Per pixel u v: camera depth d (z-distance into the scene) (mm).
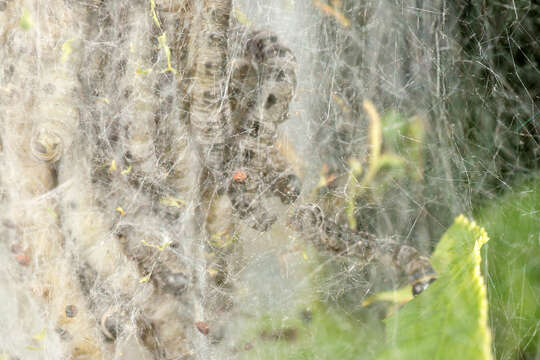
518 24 238
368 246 232
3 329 234
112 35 232
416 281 228
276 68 233
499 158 238
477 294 225
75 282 232
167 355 232
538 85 237
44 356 234
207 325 233
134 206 234
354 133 244
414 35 246
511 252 231
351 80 246
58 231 232
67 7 231
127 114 233
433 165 242
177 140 233
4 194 231
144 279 232
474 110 241
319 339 233
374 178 242
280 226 237
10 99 230
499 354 229
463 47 242
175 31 231
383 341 229
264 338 234
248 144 233
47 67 231
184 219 234
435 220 239
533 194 233
